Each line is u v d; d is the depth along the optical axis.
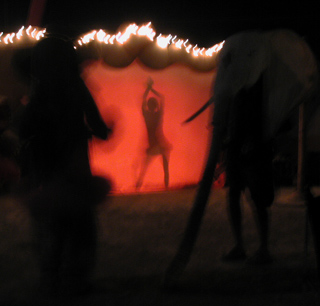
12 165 6.54
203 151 10.55
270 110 4.67
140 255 5.05
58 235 3.96
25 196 4.05
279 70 4.67
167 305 3.58
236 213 4.95
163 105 10.08
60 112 3.95
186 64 10.26
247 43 4.70
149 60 9.95
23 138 3.99
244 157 4.76
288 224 6.60
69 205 3.90
